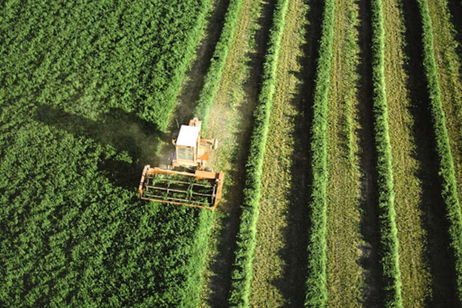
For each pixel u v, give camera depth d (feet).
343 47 77.25
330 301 53.47
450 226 57.11
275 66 73.31
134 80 70.69
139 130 65.77
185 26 77.61
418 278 54.95
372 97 69.46
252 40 77.77
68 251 55.42
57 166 61.77
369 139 66.18
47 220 57.47
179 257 55.11
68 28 76.89
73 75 71.05
